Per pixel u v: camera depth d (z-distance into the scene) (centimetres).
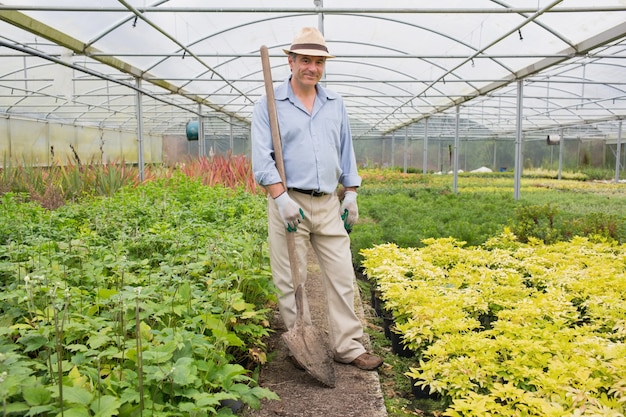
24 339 246
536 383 266
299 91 331
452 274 492
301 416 283
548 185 2222
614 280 447
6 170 962
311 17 1002
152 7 740
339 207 353
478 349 294
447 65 1306
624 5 721
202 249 418
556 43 988
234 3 864
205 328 296
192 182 938
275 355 366
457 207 1108
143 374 228
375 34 1104
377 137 3353
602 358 294
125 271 361
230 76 1429
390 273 459
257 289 405
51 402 203
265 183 315
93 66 1237
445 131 3145
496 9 731
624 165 2770
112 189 952
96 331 270
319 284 538
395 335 391
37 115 1925
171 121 2472
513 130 2967
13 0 724
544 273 507
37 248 401
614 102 1769
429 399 320
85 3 756
